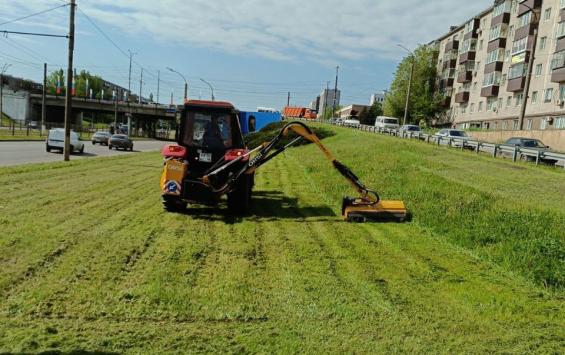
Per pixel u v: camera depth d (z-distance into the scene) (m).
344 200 10.14
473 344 4.42
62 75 110.75
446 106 71.81
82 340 4.22
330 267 6.51
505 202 10.27
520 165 19.02
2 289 5.25
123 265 6.20
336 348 4.25
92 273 5.84
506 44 53.75
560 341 4.53
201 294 5.33
